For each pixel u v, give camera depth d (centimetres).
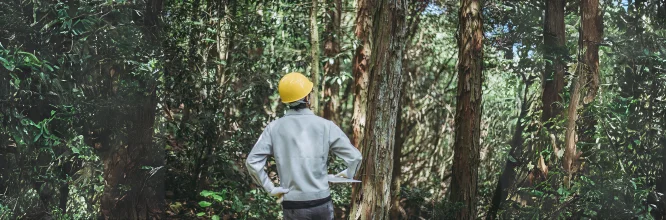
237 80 848
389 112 496
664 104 748
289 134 338
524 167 849
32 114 557
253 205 711
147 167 653
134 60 641
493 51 881
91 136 629
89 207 614
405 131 967
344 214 836
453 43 982
